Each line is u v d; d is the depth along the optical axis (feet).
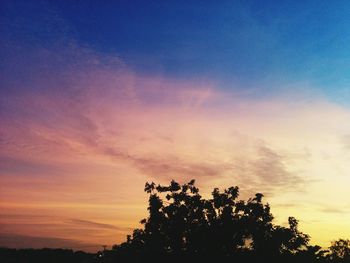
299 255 115.55
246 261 114.83
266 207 118.73
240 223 115.65
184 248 118.21
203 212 119.03
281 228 117.39
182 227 117.29
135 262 119.55
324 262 118.62
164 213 118.21
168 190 120.06
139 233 120.16
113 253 125.49
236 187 118.21
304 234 116.78
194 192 119.85
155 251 117.70
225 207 117.39
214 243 115.75
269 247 115.03
